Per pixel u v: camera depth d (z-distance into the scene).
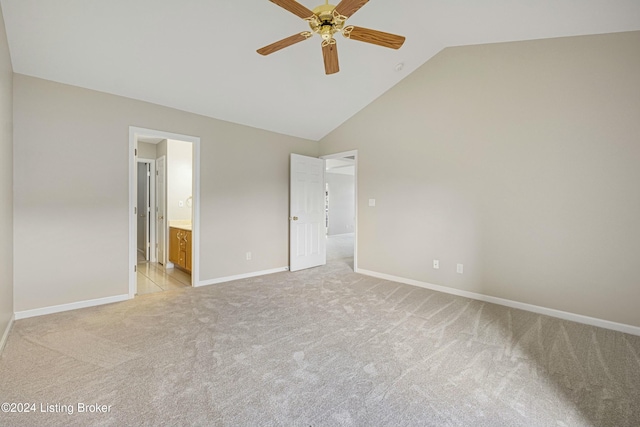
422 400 1.65
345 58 3.47
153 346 2.24
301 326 2.63
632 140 2.53
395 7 2.88
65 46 2.57
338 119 4.75
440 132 3.71
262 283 4.05
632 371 1.95
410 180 4.03
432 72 3.76
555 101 2.89
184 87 3.35
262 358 2.09
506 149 3.20
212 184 4.01
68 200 2.96
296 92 3.88
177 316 2.85
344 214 11.18
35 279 2.80
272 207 4.69
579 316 2.79
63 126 2.92
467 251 3.51
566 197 2.85
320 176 5.22
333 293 3.61
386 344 2.30
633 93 2.52
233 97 3.70
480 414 1.54
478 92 3.39
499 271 3.27
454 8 2.78
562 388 1.77
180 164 5.16
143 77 3.08
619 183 2.59
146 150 5.50
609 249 2.64
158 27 2.56
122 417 1.50
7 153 2.42
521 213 3.11
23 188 2.72
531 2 2.44
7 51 2.40
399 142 4.13
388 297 3.47
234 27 2.71
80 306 3.04
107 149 3.17
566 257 2.85
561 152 2.87
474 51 3.41
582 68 2.74
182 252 4.59
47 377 1.84
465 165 3.51
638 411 1.57
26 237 2.75
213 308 3.07
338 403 1.63
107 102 3.17
